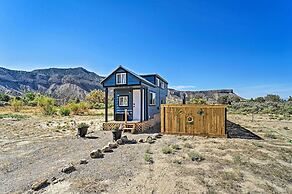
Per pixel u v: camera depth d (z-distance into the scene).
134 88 18.20
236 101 52.34
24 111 37.19
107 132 15.23
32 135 14.07
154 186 5.70
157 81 23.67
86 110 37.88
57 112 34.34
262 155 8.70
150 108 20.70
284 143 11.35
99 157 8.29
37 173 6.70
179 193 5.36
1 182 6.09
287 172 7.02
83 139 12.47
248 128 17.42
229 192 5.50
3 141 11.91
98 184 5.77
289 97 51.12
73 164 7.35
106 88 17.19
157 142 11.31
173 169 6.96
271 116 29.77
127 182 5.92
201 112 13.57
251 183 6.07
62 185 5.72
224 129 13.10
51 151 9.55
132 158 8.17
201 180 6.12
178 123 13.99
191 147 10.03
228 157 8.38
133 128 15.19
